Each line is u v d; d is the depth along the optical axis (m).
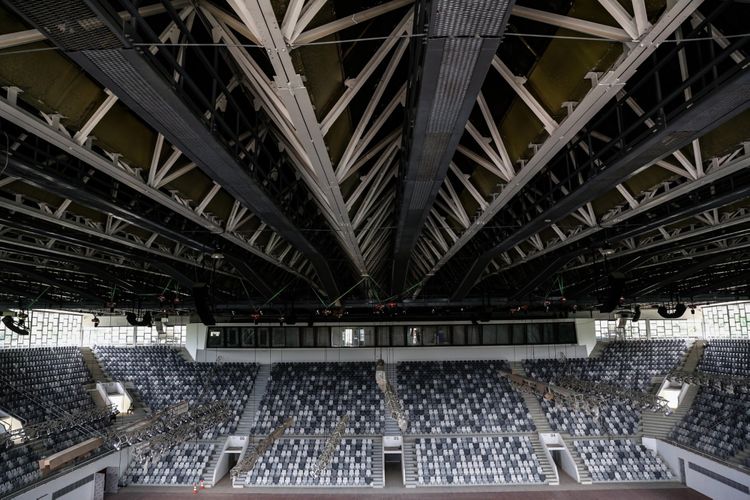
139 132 13.03
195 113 9.40
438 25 6.73
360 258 25.45
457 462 40.12
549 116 11.26
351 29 10.94
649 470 39.50
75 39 6.89
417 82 9.52
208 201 17.16
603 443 42.22
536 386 29.53
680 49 9.30
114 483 37.94
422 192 14.49
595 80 9.60
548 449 41.31
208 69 9.57
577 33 9.41
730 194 15.54
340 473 39.22
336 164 13.70
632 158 11.59
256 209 15.88
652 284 37.78
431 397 47.41
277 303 40.47
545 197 17.62
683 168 14.45
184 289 41.06
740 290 43.91
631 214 17.64
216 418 33.00
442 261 27.78
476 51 7.34
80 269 28.97
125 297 42.91
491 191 17.48
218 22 9.35
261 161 17.19
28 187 15.70
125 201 18.08
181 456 41.06
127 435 22.81
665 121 10.01
